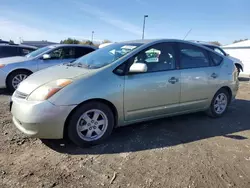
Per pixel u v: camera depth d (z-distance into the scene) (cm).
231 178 296
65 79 348
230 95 541
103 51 448
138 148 366
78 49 848
